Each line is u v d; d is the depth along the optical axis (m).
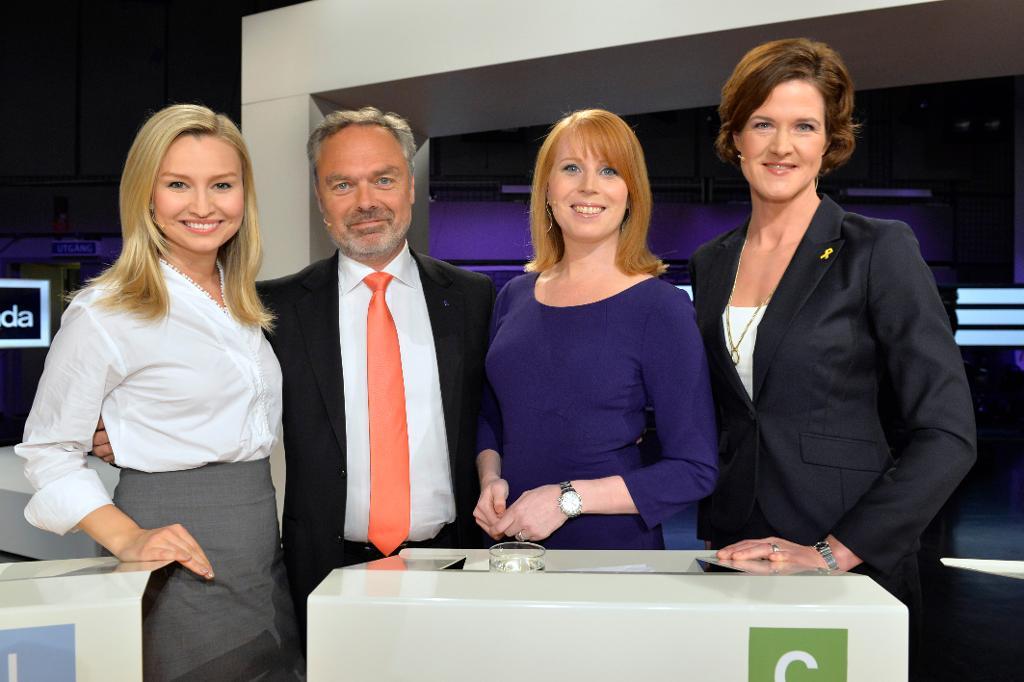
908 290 1.53
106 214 11.88
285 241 4.72
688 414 1.61
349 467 1.89
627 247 1.74
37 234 11.96
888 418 1.74
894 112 12.46
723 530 1.77
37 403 1.53
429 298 2.02
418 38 4.23
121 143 11.75
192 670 1.47
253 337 1.72
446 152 12.45
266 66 4.73
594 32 3.78
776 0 3.41
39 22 11.63
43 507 1.48
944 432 1.46
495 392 1.83
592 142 1.67
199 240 1.59
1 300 8.27
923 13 3.31
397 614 1.02
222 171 1.59
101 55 11.62
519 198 12.41
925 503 1.44
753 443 1.68
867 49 3.77
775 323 1.65
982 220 12.41
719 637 0.99
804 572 1.15
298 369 1.88
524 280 1.90
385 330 1.93
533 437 1.72
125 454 1.54
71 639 1.04
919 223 12.45
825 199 1.74
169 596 1.44
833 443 1.60
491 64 4.04
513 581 1.09
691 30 3.57
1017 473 8.92
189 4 11.41
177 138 1.57
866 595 1.04
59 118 11.79
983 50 3.78
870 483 1.59
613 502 1.57
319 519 1.85
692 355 1.63
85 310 1.52
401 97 4.62
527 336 1.75
